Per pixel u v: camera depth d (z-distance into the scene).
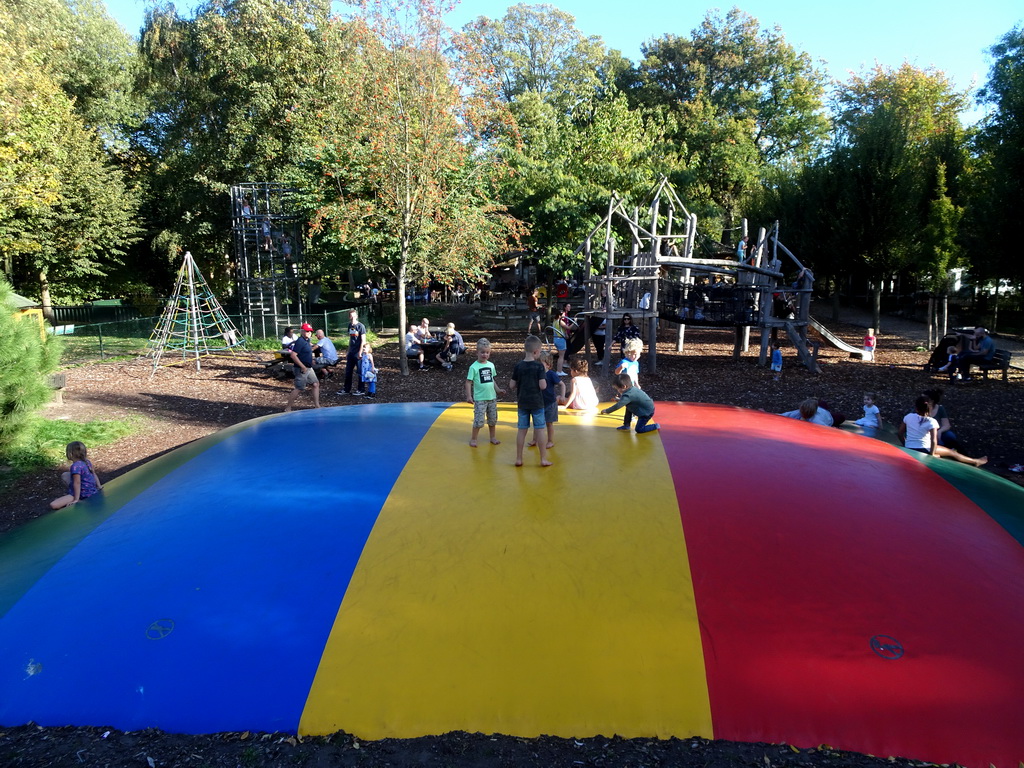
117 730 3.35
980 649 3.55
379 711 3.34
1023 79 19.34
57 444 10.86
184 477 5.58
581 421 6.81
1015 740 3.14
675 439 6.05
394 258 20.44
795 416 9.05
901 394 13.99
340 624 3.72
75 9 34.81
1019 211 18.89
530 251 30.47
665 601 3.79
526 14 48.88
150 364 20.23
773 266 19.30
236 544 4.39
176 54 35.00
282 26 31.98
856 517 4.64
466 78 17.11
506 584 3.91
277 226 28.69
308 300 38.34
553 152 29.09
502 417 6.94
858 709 3.25
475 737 3.23
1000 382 15.12
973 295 31.25
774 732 3.19
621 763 3.08
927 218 27.77
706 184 40.19
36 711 3.46
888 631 3.62
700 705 3.29
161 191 36.34
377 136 16.61
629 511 4.59
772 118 49.03
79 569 4.37
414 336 18.47
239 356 22.02
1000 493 5.63
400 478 5.14
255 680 3.50
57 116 25.48
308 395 15.16
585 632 3.62
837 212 27.42
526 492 4.87
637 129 32.16
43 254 29.17
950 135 29.19
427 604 3.80
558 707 3.32
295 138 28.19
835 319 30.97
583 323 19.95
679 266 18.08
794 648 3.52
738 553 4.16
